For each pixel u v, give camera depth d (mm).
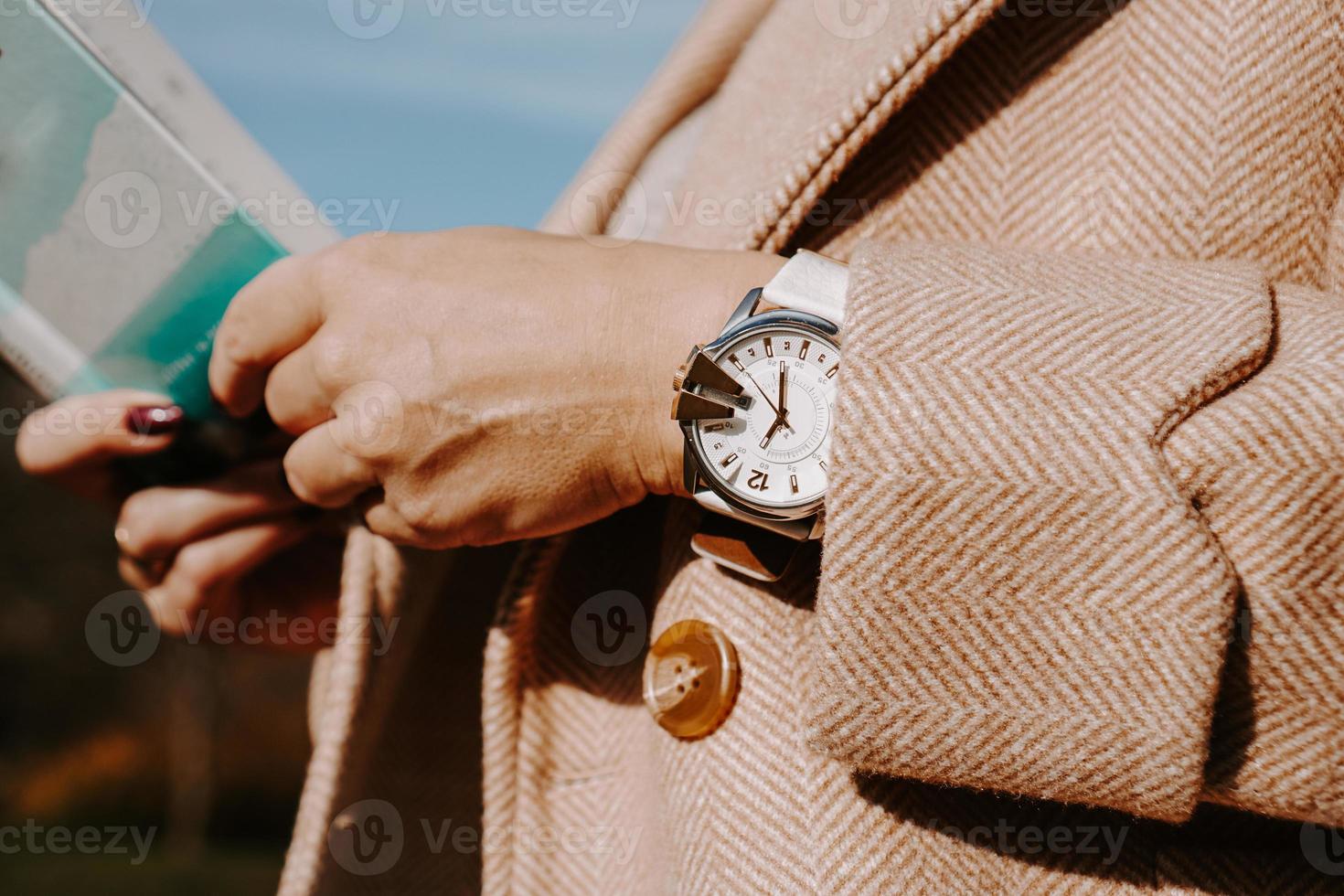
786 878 759
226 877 7254
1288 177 806
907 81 819
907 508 644
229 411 1110
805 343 767
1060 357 656
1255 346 648
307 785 983
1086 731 635
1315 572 611
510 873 964
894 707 661
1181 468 631
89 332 1058
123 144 1019
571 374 832
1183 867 752
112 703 9727
